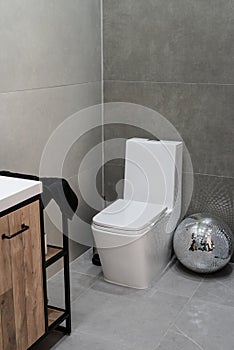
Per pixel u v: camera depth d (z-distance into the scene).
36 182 2.22
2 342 2.10
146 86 3.42
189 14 3.18
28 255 2.19
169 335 2.60
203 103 3.28
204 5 3.13
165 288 3.09
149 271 3.10
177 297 2.98
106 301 2.94
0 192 2.08
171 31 3.26
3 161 2.64
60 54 3.01
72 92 3.18
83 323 2.71
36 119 2.86
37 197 2.22
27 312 2.23
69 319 2.59
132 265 3.02
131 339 2.57
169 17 3.24
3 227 2.02
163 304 2.90
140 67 3.40
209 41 3.17
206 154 3.35
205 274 3.26
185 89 3.31
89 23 3.28
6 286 2.08
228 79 3.18
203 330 2.64
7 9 2.52
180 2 3.19
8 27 2.55
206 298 2.97
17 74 2.66
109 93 3.54
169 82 3.34
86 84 3.34
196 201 3.46
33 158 2.88
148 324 2.70
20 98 2.71
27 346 2.26
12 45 2.59
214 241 3.12
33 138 2.86
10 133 2.67
